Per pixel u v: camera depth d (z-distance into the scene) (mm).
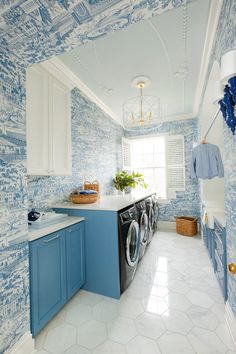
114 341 1363
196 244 3225
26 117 1447
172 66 2223
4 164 1192
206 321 1524
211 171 2113
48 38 1134
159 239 3510
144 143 4688
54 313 1530
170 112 3879
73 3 912
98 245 1929
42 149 1750
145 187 4160
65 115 2102
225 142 1434
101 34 1126
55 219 1745
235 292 1290
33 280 1349
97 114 3279
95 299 1847
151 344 1331
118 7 941
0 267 1146
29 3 903
